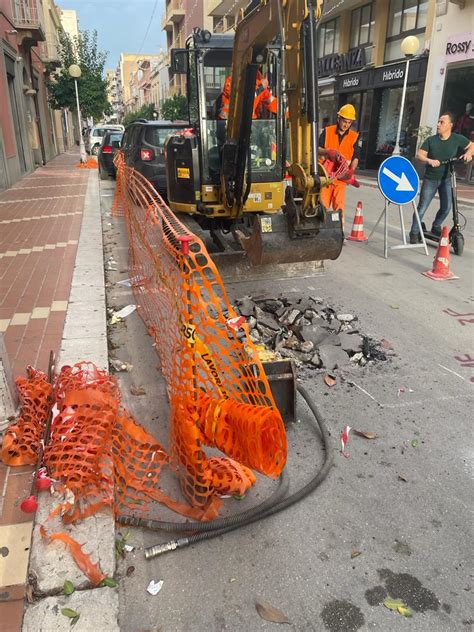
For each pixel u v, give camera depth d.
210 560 2.39
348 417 3.52
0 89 15.66
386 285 6.29
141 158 10.59
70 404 2.98
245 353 3.00
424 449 3.20
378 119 22.00
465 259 7.46
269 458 2.33
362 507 2.73
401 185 7.45
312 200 4.04
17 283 5.98
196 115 6.19
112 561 2.29
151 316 4.65
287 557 2.42
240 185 5.71
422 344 4.63
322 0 3.64
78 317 4.87
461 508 2.72
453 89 16.77
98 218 10.13
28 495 2.65
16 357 4.07
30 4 19.64
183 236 2.74
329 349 4.43
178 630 2.07
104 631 2.02
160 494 2.76
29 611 2.08
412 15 18.92
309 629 2.08
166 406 3.61
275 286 6.20
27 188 15.62
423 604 2.19
